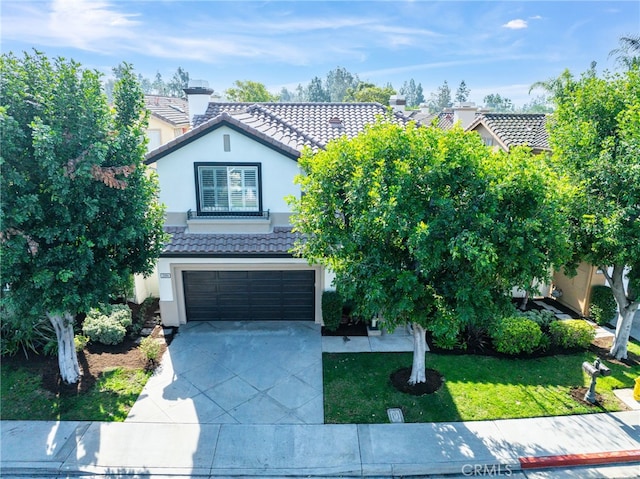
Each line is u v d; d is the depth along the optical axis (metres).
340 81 147.50
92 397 10.95
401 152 9.20
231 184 14.41
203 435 9.70
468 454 9.14
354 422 10.14
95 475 8.65
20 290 9.35
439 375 11.98
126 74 10.41
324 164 9.88
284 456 9.11
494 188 8.51
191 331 14.66
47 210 9.46
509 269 8.99
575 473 8.82
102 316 13.90
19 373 11.82
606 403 10.81
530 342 12.95
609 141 10.52
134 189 10.36
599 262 11.14
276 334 14.49
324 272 14.51
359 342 13.95
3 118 8.05
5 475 8.64
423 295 9.40
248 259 14.38
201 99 18.59
